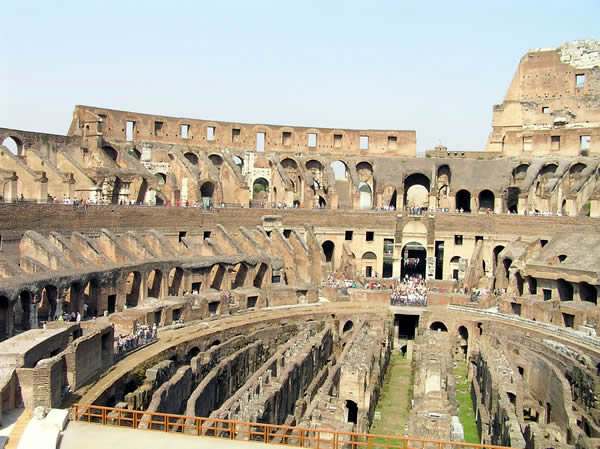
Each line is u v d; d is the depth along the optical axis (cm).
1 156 7006
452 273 9194
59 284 5178
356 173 9969
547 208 9162
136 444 2689
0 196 6606
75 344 3981
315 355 5747
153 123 9362
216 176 9212
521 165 9875
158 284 6562
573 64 10381
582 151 9662
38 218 6166
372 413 4991
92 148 8356
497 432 4234
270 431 4053
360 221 9331
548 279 7281
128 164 8456
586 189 8956
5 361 3612
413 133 10350
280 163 10100
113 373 4378
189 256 6994
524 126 10638
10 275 4944
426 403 4338
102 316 5659
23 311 4994
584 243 7431
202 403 4312
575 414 4712
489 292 7744
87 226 6775
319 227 9262
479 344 6681
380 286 8194
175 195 8594
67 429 2823
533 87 10644
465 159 10056
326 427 3809
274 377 4738
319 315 7200
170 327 5934
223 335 6031
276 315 6906
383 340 6278
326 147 10325
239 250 7594
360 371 4794
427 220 9100
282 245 8425
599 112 10144
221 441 2731
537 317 6869
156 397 3997
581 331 6381
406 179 10450
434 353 5619
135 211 7438
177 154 9106
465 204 10375
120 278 5928
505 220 8925
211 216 8481
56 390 3653
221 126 9906
